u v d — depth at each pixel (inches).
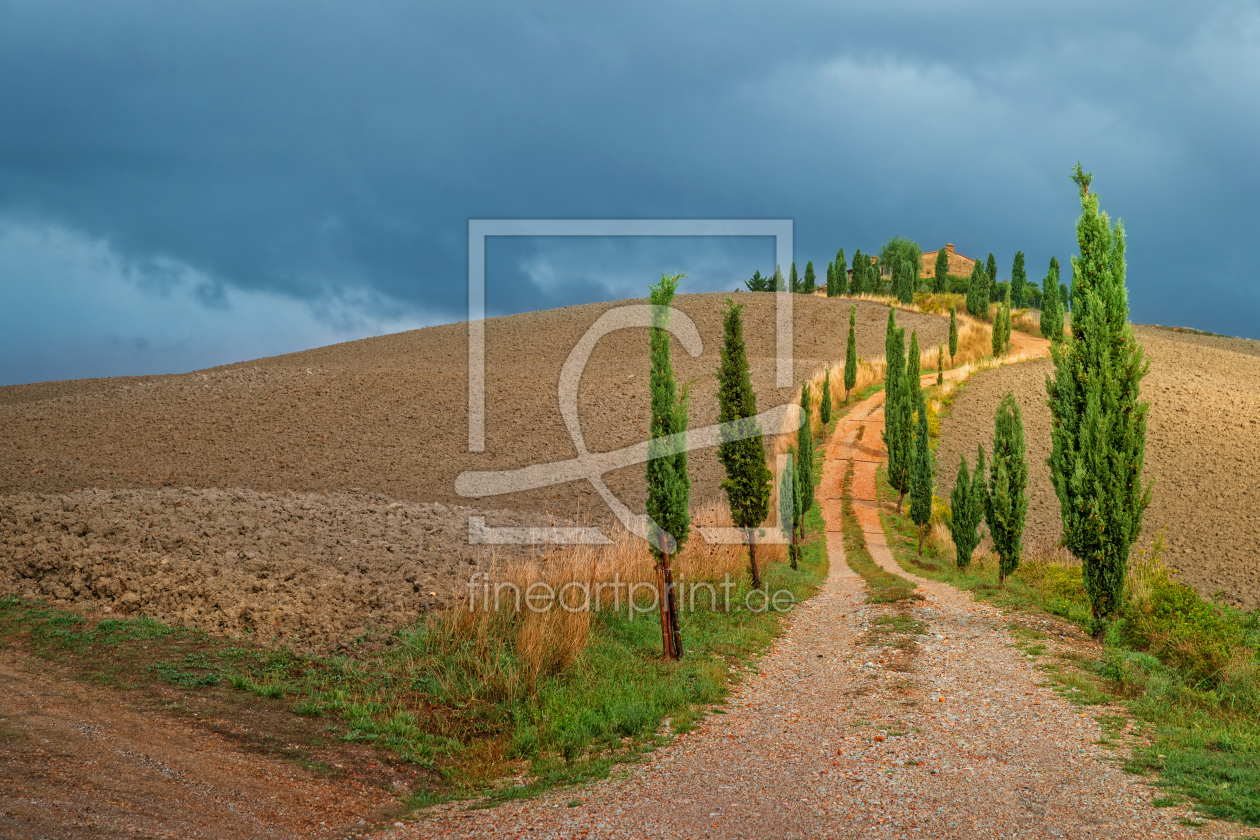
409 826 234.1
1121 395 439.2
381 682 349.1
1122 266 444.1
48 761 233.6
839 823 217.5
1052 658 396.8
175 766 249.8
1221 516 1106.1
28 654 333.4
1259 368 2117.4
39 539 473.1
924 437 909.8
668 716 338.3
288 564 486.3
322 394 1670.8
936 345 2156.7
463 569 523.2
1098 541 428.8
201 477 1029.2
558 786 263.9
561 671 377.1
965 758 268.7
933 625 487.5
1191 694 332.8
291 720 305.6
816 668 416.5
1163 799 223.1
